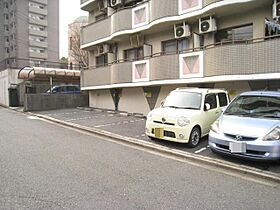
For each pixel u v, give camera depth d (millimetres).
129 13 14539
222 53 10219
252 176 5605
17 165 5770
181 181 5137
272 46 9047
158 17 12664
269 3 10156
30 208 3803
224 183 5117
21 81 21516
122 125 11602
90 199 4164
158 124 8055
